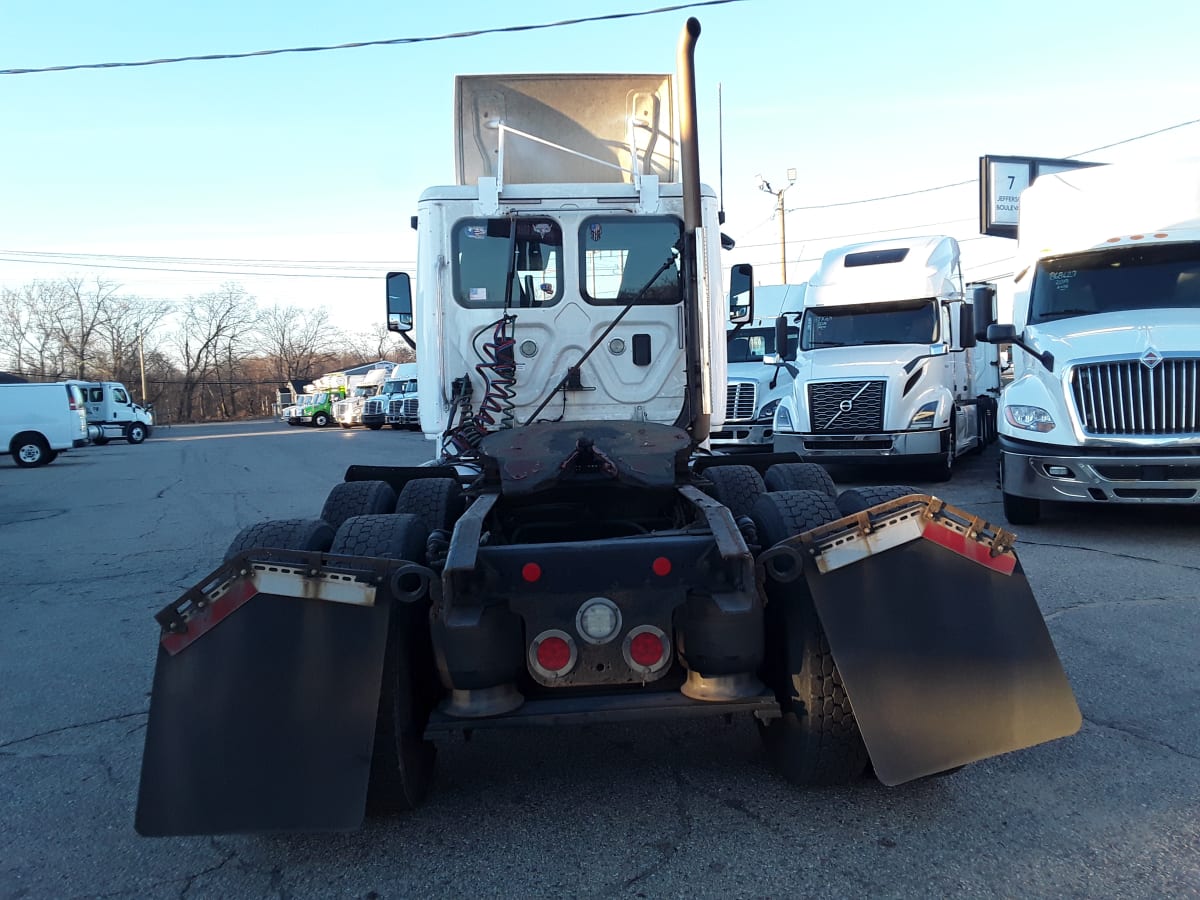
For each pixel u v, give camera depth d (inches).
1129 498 314.5
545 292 230.7
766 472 222.1
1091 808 136.1
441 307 229.9
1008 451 346.6
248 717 123.2
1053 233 384.8
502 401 228.7
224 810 120.8
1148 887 115.0
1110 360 317.4
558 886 121.7
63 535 471.8
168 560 385.7
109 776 167.2
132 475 857.5
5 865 135.0
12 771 170.6
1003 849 125.5
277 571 126.2
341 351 4333.2
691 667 134.6
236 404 4045.3
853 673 127.9
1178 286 351.6
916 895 115.4
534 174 260.2
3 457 1310.3
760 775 153.0
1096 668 196.1
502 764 163.6
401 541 141.9
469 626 126.0
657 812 141.5
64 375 3361.2
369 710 123.8
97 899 124.7
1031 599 133.5
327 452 1075.9
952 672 129.5
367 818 144.3
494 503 157.5
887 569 131.1
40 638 265.6
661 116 260.4
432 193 230.7
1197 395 305.6
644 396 230.7
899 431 518.6
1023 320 380.5
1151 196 365.4
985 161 829.2
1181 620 227.8
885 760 126.0
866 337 552.4
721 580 130.6
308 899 122.4
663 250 231.9
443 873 126.7
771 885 119.2
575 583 129.2
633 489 176.2
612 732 176.9
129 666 234.8
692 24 175.6
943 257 561.9
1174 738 159.6
